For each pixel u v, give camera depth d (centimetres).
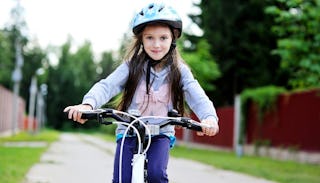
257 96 1967
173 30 387
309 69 1271
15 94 3350
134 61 387
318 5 1216
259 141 1988
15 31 6700
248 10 3353
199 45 2625
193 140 2972
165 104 392
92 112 342
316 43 1248
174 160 1566
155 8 374
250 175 1128
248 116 2122
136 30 384
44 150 1770
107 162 1392
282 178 1058
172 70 388
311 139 1622
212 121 359
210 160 1556
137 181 341
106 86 376
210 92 3578
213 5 3478
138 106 391
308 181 1020
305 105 1669
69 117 344
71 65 9075
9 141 2514
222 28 3475
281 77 3222
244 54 3394
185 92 392
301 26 1280
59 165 1228
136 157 347
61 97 8681
